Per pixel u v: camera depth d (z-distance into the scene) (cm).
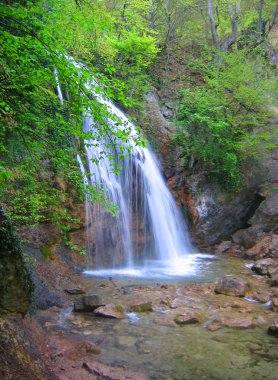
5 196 688
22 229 846
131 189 1245
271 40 2438
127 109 1474
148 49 1468
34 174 762
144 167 1328
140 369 494
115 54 1462
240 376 482
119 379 455
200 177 1438
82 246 1050
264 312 707
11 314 419
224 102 1415
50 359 466
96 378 455
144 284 915
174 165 1478
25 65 509
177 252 1338
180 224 1395
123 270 1094
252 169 1461
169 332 612
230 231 1448
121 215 1182
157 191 1358
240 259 1258
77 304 701
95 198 661
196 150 1398
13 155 658
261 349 557
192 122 1409
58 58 430
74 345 548
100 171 1115
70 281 873
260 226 1353
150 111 1568
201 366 505
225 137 1403
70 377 443
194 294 819
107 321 654
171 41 2058
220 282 848
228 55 1570
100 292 827
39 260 839
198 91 1470
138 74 1644
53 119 570
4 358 352
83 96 456
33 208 742
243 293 809
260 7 2220
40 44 440
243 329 626
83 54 1158
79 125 539
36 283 712
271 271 998
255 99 1406
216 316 683
